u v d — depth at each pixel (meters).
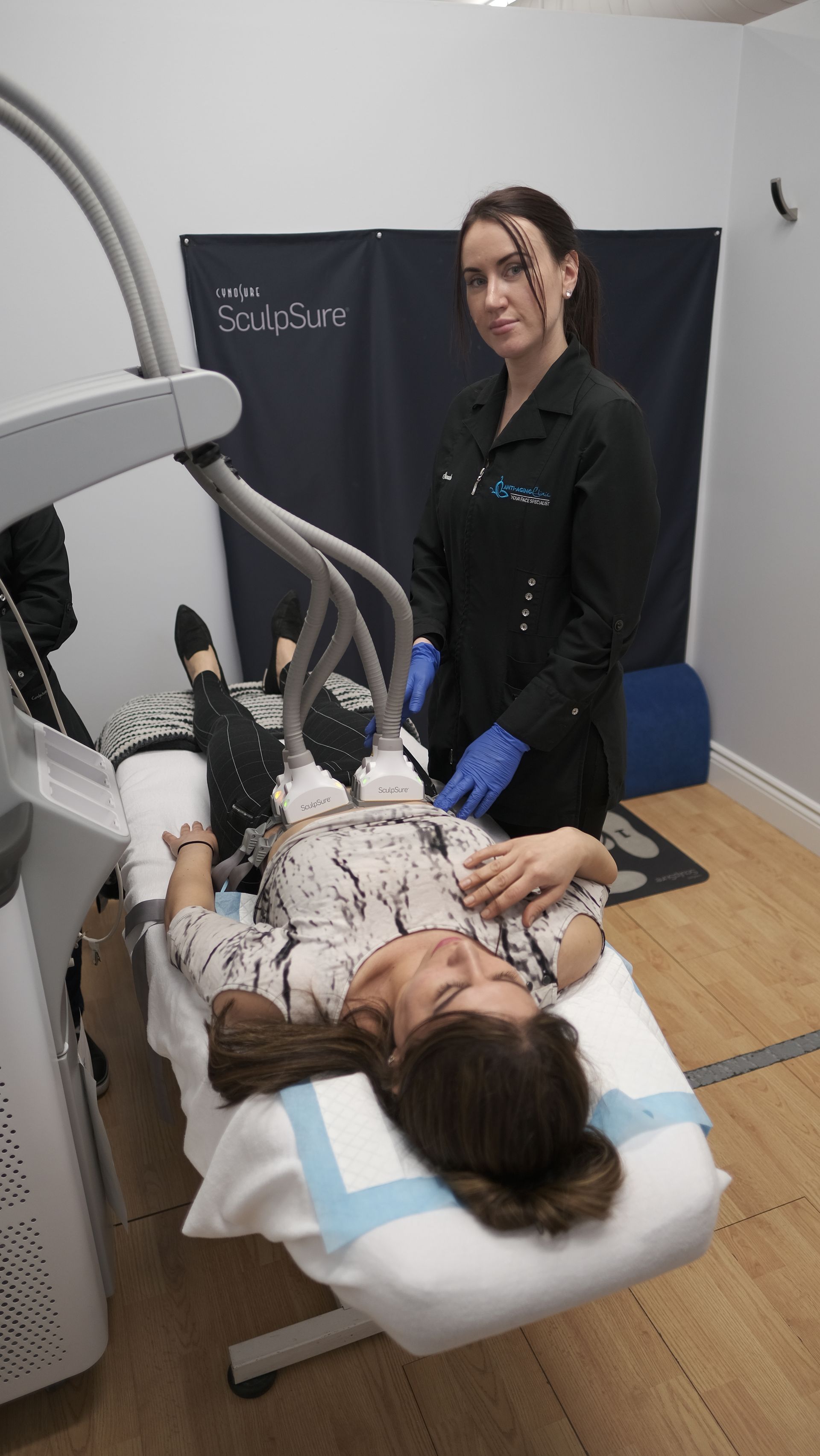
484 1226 0.90
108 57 2.14
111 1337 1.49
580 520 1.54
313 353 2.51
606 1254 0.89
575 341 1.59
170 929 1.29
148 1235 1.66
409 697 1.69
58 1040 1.21
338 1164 0.95
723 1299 1.52
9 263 2.21
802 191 2.46
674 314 2.79
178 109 2.22
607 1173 0.90
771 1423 1.35
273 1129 1.01
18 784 1.06
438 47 2.34
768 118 2.53
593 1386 1.40
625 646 1.63
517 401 1.66
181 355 2.46
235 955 1.16
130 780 1.92
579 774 1.75
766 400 2.71
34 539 1.83
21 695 1.41
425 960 1.12
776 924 2.44
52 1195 1.22
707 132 2.65
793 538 2.69
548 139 2.52
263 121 2.29
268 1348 1.40
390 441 2.64
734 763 3.06
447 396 2.67
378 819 1.36
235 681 2.82
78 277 2.27
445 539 1.78
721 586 3.04
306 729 1.90
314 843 1.31
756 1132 1.82
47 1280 1.27
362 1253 0.88
